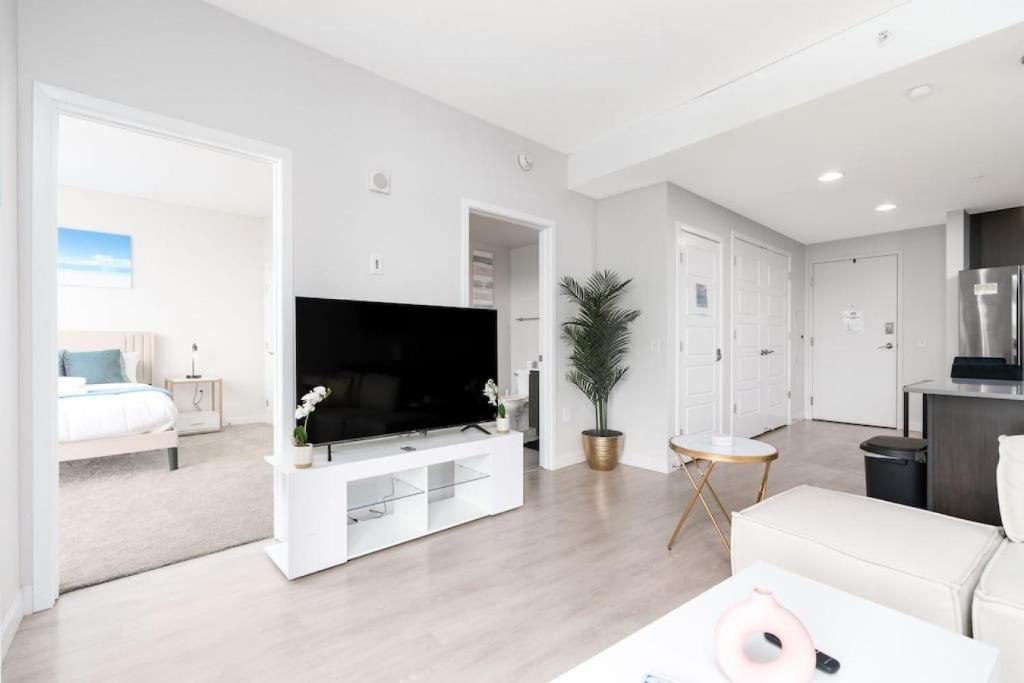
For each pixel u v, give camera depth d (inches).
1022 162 137.0
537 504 122.9
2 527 64.4
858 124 113.4
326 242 104.0
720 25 95.8
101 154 156.6
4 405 65.6
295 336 92.6
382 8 90.9
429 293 122.1
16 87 70.8
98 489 132.0
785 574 53.6
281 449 97.2
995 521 81.8
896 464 96.5
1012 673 47.3
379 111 113.4
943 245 209.6
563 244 159.9
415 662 62.8
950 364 187.2
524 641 67.2
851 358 235.8
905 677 36.8
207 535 101.7
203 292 223.1
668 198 154.9
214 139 89.6
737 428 193.3
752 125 114.7
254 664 62.2
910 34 88.7
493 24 95.8
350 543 96.4
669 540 100.3
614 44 102.1
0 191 64.3
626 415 164.6
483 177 135.6
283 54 98.5
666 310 154.2
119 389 160.2
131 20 81.4
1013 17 78.3
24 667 61.1
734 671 36.4
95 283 197.2
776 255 223.6
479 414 121.3
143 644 66.1
